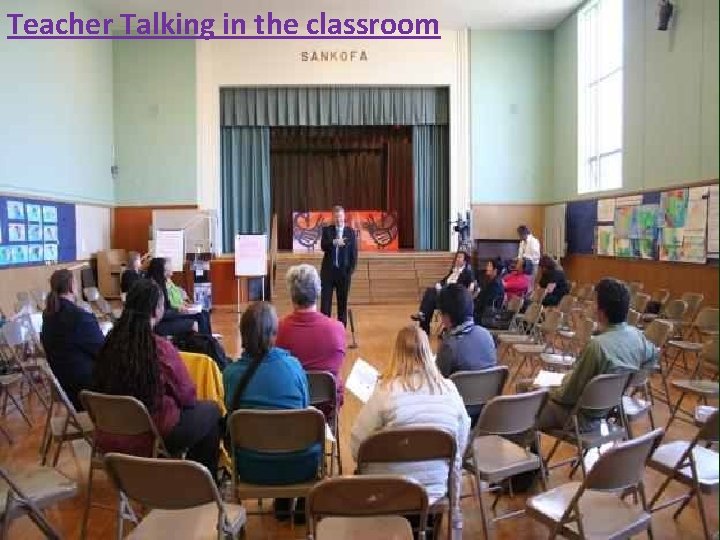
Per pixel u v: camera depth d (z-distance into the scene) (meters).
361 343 8.40
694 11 8.32
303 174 18.42
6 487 2.75
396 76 13.55
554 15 12.70
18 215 8.92
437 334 8.90
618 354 3.43
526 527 3.35
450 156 13.79
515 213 13.73
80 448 4.59
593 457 4.20
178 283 11.86
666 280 9.21
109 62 12.98
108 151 12.91
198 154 13.38
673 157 8.95
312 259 13.69
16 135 8.94
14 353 5.66
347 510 2.19
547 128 13.66
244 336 3.08
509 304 7.71
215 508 2.57
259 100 13.73
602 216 11.24
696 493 2.72
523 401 3.06
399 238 17.88
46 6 10.00
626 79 10.31
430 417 2.71
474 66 13.60
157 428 3.14
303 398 3.09
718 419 2.43
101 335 4.13
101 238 12.51
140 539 2.37
